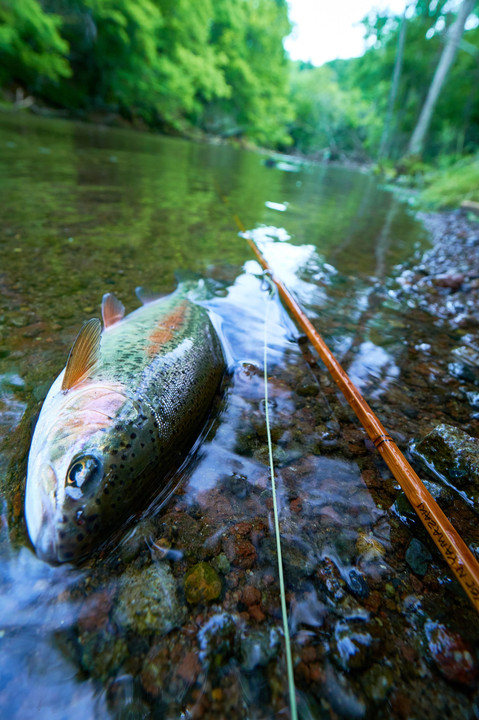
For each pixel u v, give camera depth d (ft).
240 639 0.44
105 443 0.58
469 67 11.81
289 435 0.75
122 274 1.28
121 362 0.73
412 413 0.85
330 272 1.66
